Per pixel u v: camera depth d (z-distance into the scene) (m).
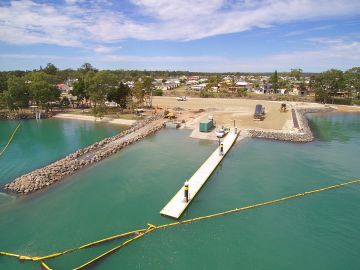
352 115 100.88
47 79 108.06
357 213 30.17
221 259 23.06
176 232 26.56
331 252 23.98
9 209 30.56
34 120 91.00
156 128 72.12
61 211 30.14
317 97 129.75
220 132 63.38
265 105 114.62
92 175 40.53
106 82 93.44
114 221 28.22
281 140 61.34
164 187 36.31
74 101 118.19
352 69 132.12
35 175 38.03
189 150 53.66
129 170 42.59
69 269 21.58
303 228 27.42
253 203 32.25
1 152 53.88
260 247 24.58
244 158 48.75
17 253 23.47
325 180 38.88
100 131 73.75
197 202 32.44
